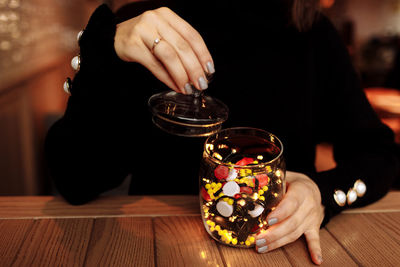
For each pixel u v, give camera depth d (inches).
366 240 22.8
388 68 187.3
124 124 28.9
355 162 28.8
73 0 101.4
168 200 26.4
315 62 34.5
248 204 19.4
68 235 22.0
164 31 20.2
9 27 55.5
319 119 36.5
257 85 33.1
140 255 20.6
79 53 24.3
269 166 19.3
